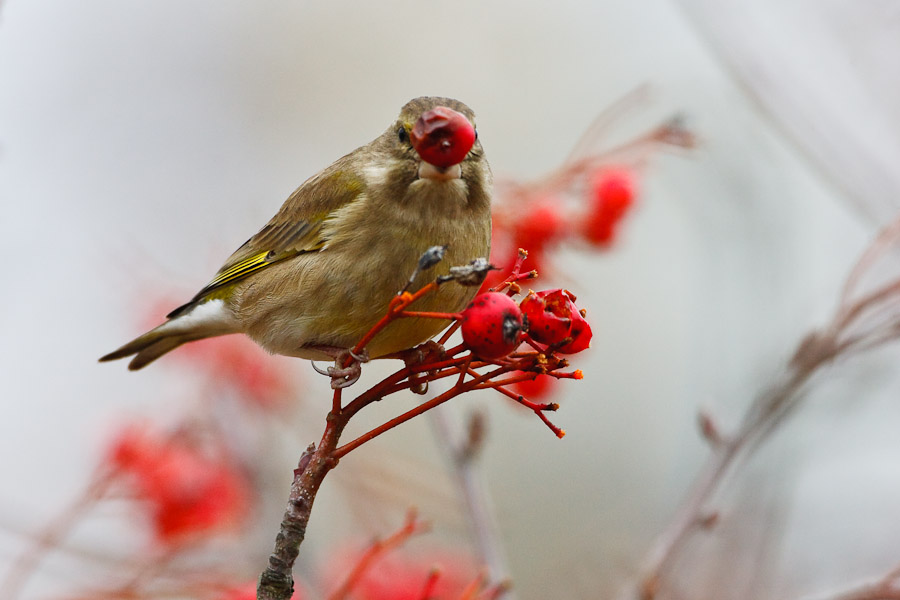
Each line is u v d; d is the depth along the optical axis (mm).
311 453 6711
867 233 11891
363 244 8883
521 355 6445
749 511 10875
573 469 16875
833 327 9062
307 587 9547
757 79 10750
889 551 11508
